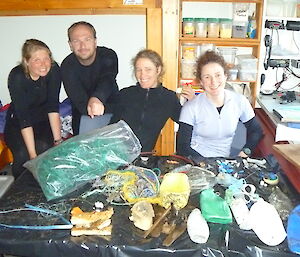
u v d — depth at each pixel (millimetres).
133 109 2059
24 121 2154
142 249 941
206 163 1458
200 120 1855
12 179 1536
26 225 1037
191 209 1111
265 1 2615
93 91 2299
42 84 2176
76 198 1193
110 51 2354
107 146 1360
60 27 2920
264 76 2855
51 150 1369
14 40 2975
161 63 1984
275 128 2289
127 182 1234
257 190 1222
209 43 2781
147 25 2564
